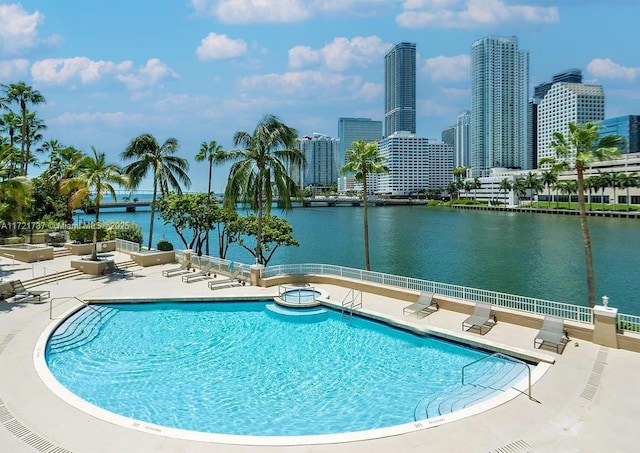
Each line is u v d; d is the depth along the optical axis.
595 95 161.50
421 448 9.04
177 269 29.28
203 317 20.30
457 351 16.00
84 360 15.05
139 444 9.15
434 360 15.20
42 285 24.52
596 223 110.00
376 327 18.67
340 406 11.91
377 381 13.51
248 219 43.25
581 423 10.05
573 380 12.28
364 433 9.60
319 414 11.48
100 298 21.44
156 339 17.33
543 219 126.56
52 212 45.69
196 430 10.69
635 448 9.09
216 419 11.20
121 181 29.67
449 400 12.06
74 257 32.41
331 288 24.20
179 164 41.34
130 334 17.91
